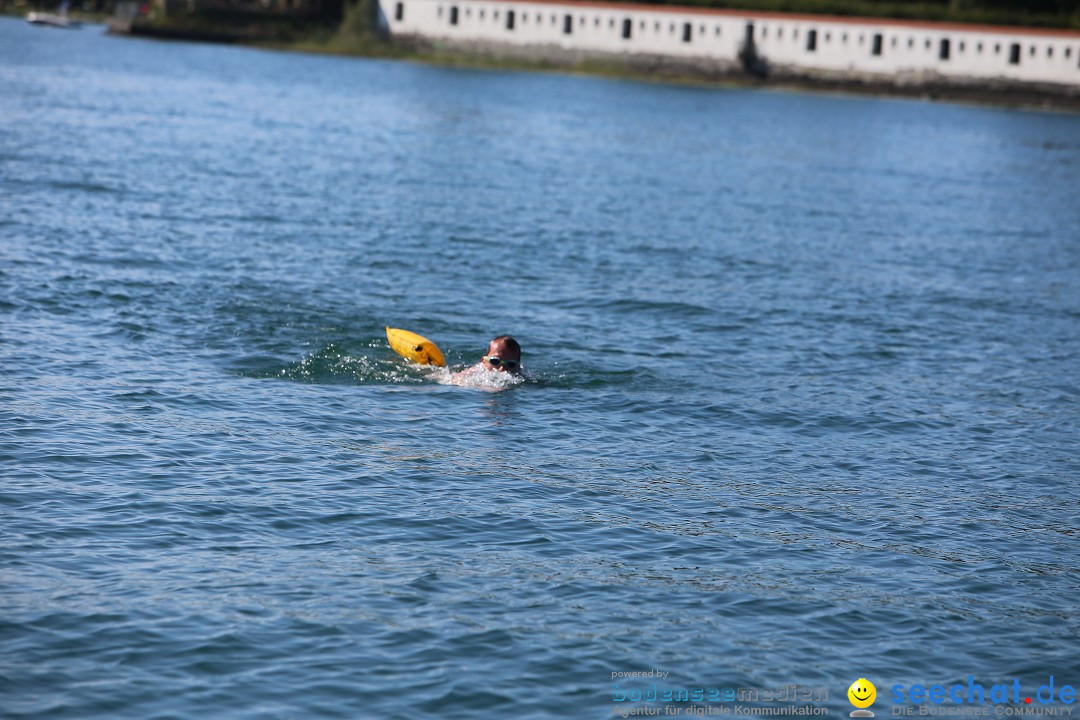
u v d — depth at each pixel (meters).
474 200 47.06
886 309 31.58
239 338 23.53
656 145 79.12
